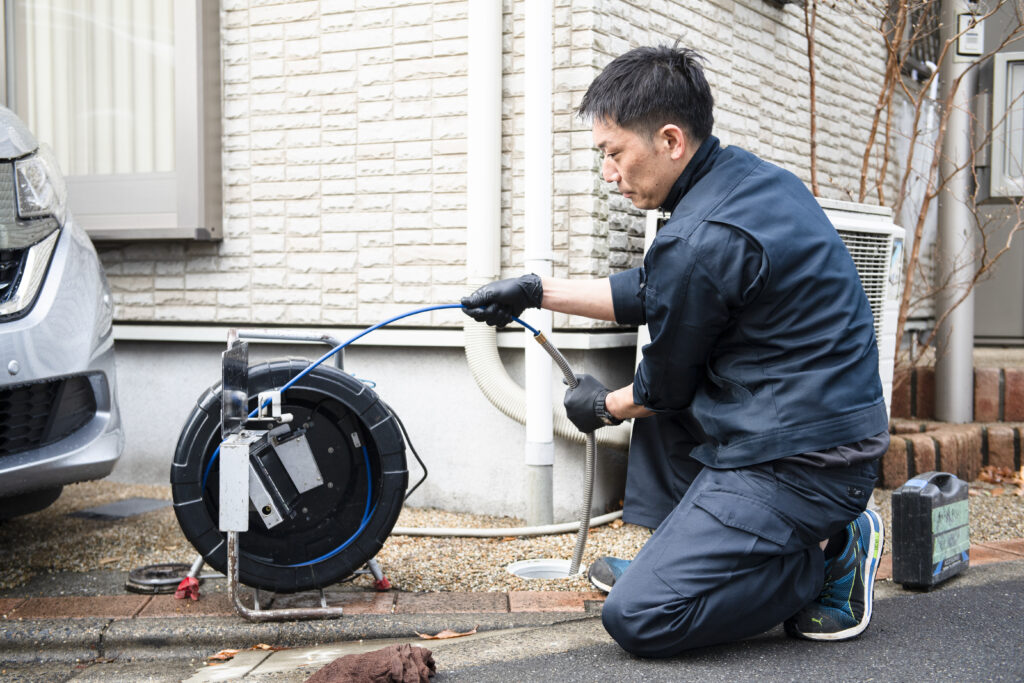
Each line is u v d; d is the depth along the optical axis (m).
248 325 4.57
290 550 2.91
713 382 2.48
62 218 3.17
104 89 4.90
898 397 5.53
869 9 6.12
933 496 3.10
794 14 5.42
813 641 2.60
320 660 2.62
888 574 3.33
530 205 3.70
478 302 2.70
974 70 5.29
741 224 2.31
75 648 2.77
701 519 2.39
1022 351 6.18
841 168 6.05
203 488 2.88
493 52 3.98
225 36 4.55
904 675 2.31
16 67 5.04
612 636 2.41
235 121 4.55
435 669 2.41
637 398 2.58
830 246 2.39
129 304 4.77
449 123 4.18
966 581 3.25
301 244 4.46
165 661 2.73
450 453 4.25
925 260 6.99
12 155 3.01
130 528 3.89
